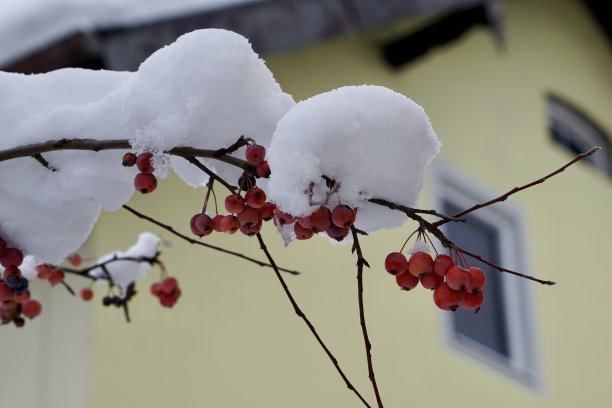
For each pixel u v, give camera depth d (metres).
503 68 11.03
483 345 8.91
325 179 2.62
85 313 5.66
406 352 7.80
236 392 6.27
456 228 9.25
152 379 5.82
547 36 12.10
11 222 3.06
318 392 6.87
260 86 2.95
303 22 6.66
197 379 6.07
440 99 9.87
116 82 3.16
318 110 2.64
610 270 10.73
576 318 9.83
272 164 2.60
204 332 6.28
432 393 7.85
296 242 7.35
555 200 10.55
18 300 3.47
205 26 5.88
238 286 6.70
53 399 5.48
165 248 6.36
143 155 2.80
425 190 8.88
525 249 9.65
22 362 5.60
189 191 6.64
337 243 2.84
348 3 7.04
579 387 9.38
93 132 2.97
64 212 3.10
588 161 12.22
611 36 13.16
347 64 8.84
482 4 8.82
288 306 6.97
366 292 7.76
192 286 6.38
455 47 10.37
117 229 6.09
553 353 9.30
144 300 6.06
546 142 11.05
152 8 5.64
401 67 9.40
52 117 2.98
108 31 5.38
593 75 12.65
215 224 2.79
